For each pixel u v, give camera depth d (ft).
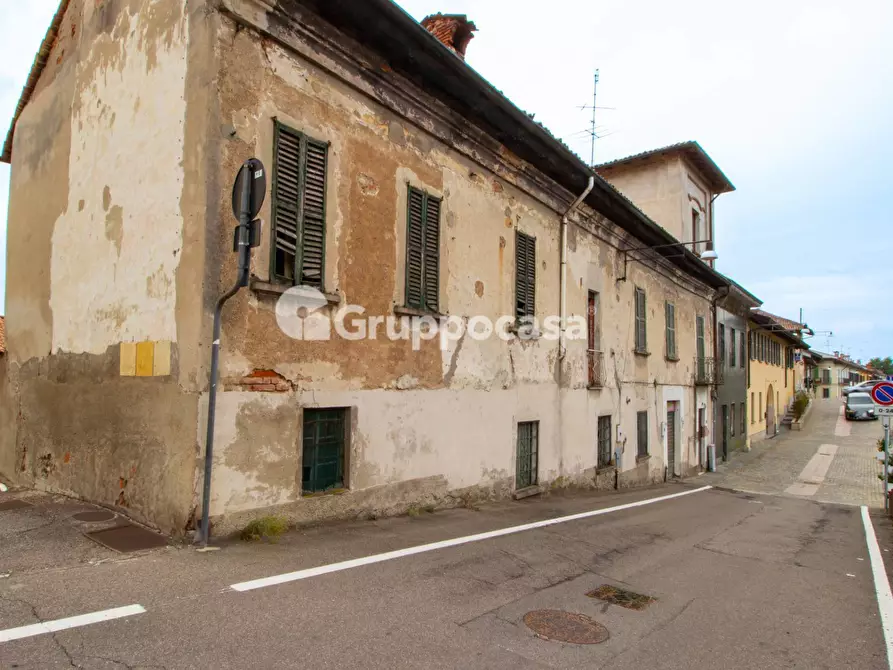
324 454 21.31
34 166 28.94
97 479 21.50
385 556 17.95
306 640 11.66
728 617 15.71
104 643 10.73
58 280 25.58
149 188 20.01
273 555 16.75
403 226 24.70
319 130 20.97
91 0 24.94
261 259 18.78
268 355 18.97
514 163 32.14
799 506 44.09
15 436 28.02
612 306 45.44
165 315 18.74
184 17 19.07
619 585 17.93
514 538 22.38
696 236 73.10
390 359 23.93
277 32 19.44
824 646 14.08
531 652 12.30
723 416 79.77
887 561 24.63
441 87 25.62
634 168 69.62
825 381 249.55
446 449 27.07
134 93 21.36
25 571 14.29
